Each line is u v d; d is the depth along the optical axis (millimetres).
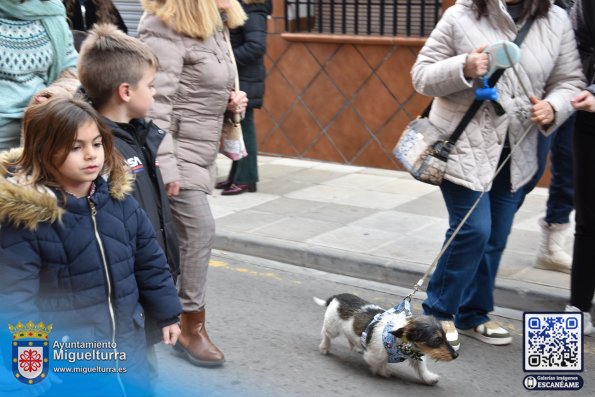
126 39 3572
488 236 4543
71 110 2883
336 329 4633
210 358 4566
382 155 9047
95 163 2932
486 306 4934
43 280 2934
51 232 2889
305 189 8359
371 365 4406
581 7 4664
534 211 7418
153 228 3309
